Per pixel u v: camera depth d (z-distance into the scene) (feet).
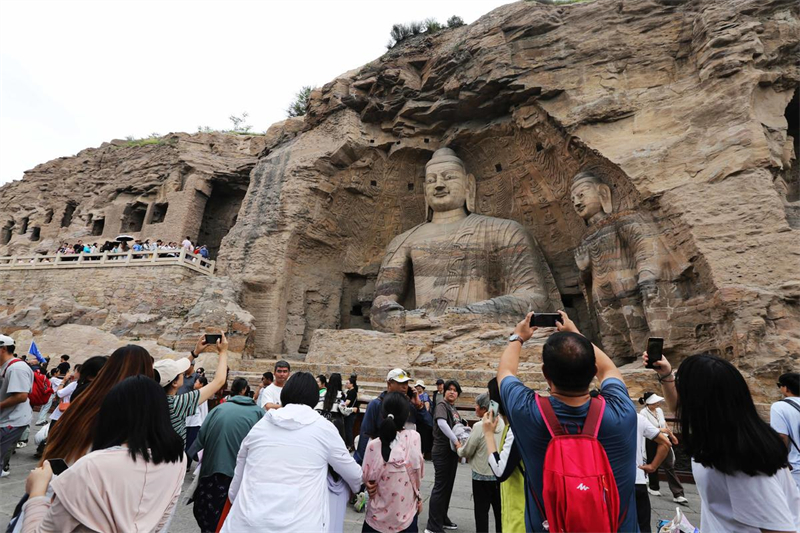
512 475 9.59
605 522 6.28
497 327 43.04
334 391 20.74
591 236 44.06
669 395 8.94
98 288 58.44
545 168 52.47
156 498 7.55
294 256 59.52
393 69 57.93
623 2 45.70
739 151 35.60
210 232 81.76
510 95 49.90
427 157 61.67
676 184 37.81
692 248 35.68
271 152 69.72
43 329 55.36
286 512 8.50
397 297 54.75
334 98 61.16
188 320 51.93
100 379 9.40
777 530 6.88
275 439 9.39
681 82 41.16
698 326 35.65
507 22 49.88
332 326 60.34
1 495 17.47
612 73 44.96
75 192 91.40
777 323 30.83
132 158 87.04
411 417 13.48
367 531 11.68
